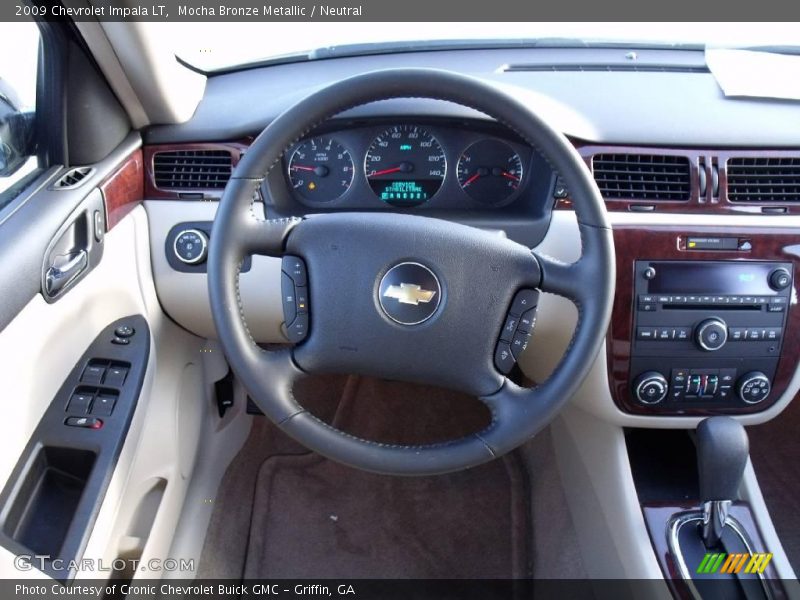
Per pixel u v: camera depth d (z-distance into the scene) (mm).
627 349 1401
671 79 1521
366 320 1072
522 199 1459
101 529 1092
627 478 1468
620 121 1398
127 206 1394
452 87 1019
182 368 1604
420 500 1927
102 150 1341
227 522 1749
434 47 1667
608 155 1399
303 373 1104
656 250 1382
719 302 1382
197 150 1448
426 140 1434
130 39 1229
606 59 1616
